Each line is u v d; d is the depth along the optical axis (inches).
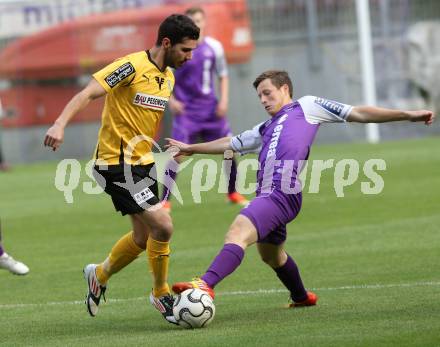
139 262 1043.9
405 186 1573.6
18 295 898.7
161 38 734.5
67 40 2571.4
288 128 737.6
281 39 2635.3
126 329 724.0
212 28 2524.6
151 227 735.7
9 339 705.6
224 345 636.7
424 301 756.6
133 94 732.7
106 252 1130.7
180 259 1046.4
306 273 927.0
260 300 810.8
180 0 2536.9
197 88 1459.2
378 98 2669.8
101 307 820.6
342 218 1289.4
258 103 2608.3
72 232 1305.4
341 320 701.9
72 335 709.9
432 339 622.5
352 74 2632.9
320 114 746.8
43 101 2596.0
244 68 2605.8
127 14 2539.4
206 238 1182.9
